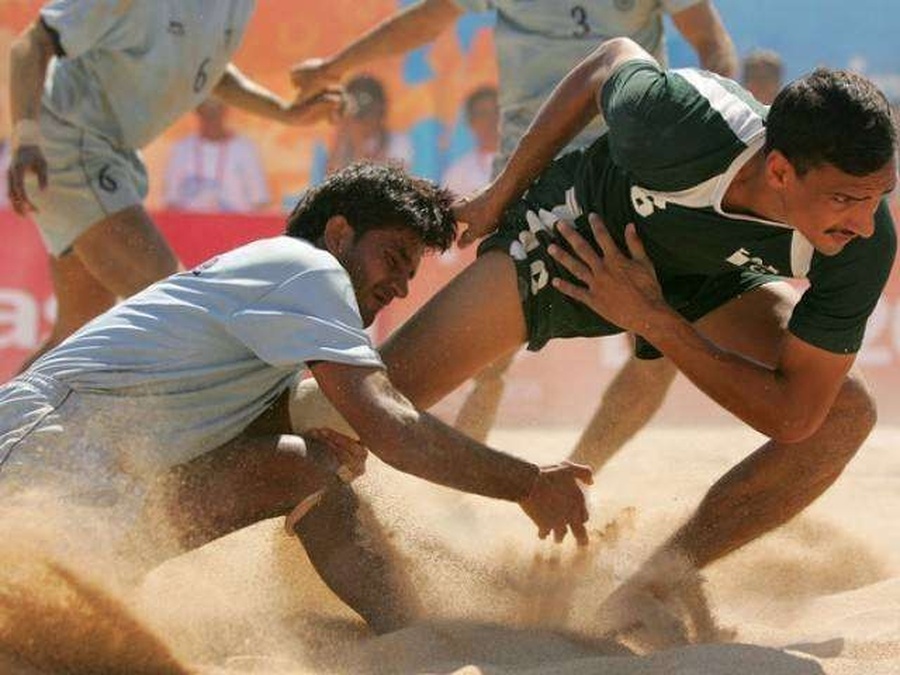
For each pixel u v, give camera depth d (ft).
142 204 46.65
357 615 29.25
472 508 37.88
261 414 27.55
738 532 29.84
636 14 43.93
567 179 30.68
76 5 43.88
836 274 26.27
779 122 24.59
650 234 28.50
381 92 73.97
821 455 29.55
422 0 47.55
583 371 66.18
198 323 26.04
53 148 45.32
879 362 69.15
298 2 73.82
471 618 28.35
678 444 57.36
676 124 26.53
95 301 47.93
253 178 74.74
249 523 26.76
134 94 45.80
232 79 49.78
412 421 25.67
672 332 28.04
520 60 44.60
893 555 36.35
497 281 30.35
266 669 25.07
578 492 27.30
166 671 24.38
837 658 25.86
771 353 30.22
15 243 66.49
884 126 23.89
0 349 66.54
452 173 74.54
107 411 25.67
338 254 27.35
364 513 29.25
